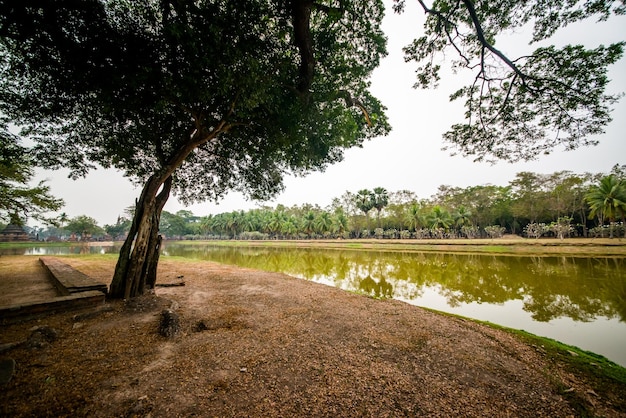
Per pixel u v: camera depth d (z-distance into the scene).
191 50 3.82
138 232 5.77
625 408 2.66
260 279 9.21
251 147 6.70
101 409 2.25
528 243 27.12
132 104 4.64
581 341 5.34
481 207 44.28
